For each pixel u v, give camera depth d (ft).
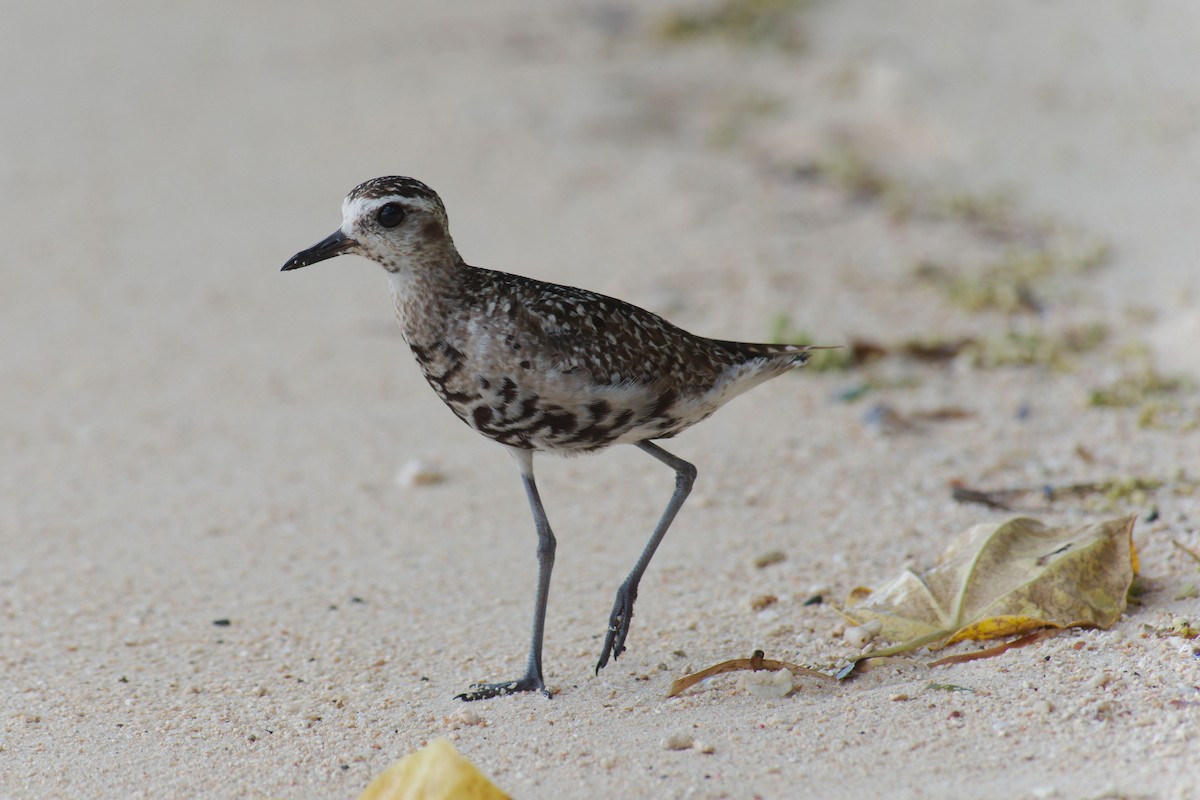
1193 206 82.53
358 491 57.98
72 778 36.40
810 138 99.81
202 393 68.90
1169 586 42.37
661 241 83.71
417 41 128.06
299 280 83.56
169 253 86.48
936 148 96.53
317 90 115.03
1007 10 121.29
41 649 45.03
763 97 108.88
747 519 52.75
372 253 40.19
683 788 33.53
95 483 59.57
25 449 63.16
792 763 34.42
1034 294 73.87
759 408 63.72
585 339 39.19
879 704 37.06
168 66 123.13
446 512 55.67
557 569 50.03
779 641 42.63
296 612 47.47
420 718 39.09
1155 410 58.59
